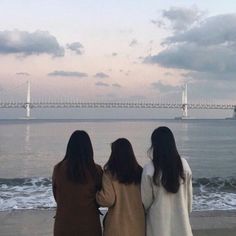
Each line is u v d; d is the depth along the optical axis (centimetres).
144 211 380
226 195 1270
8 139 6356
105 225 384
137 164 384
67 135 7681
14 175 2445
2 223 652
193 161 3544
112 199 374
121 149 377
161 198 363
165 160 360
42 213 724
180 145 5412
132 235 375
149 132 8838
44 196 1212
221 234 570
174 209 365
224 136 7894
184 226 363
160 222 362
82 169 378
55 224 387
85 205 380
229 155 4053
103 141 5684
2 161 3334
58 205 386
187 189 371
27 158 3569
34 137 6975
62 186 381
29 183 1552
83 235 379
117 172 375
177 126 15100
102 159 3431
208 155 4059
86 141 384
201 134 8681
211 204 1105
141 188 369
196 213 714
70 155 382
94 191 384
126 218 375
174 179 357
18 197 1196
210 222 639
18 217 692
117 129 10925
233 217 677
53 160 3403
